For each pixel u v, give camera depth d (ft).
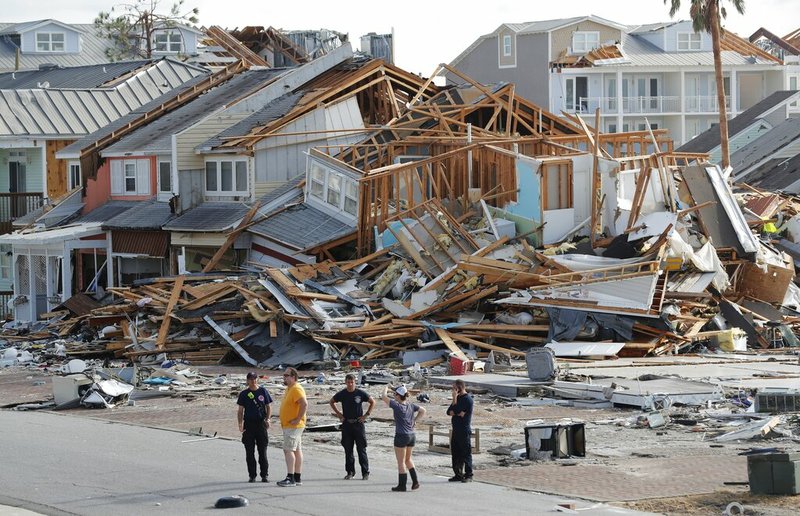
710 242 183.42
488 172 201.57
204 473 93.09
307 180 217.15
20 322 236.22
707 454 95.96
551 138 229.04
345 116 234.58
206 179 231.50
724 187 192.44
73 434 114.73
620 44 428.15
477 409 123.85
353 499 81.76
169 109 261.44
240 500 80.64
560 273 173.68
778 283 184.85
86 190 253.03
